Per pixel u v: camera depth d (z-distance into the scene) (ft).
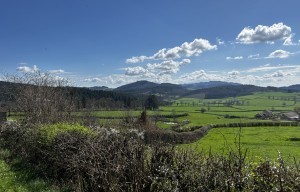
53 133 56.54
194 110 505.25
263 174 28.40
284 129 258.57
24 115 114.11
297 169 28.78
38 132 64.69
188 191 31.45
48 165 55.77
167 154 37.04
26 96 114.21
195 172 32.19
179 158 35.76
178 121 284.20
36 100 111.34
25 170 59.16
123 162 36.73
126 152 38.04
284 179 27.53
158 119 211.20
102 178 36.52
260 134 218.38
